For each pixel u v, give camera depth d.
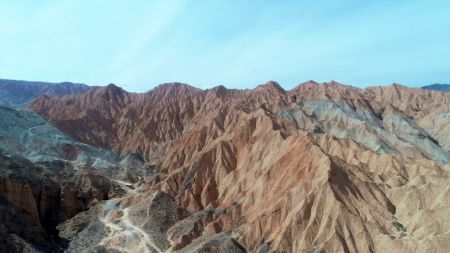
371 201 78.94
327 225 73.69
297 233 75.25
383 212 76.75
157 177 126.69
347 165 88.88
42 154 124.56
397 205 79.75
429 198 76.31
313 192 78.88
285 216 79.94
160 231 90.00
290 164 93.94
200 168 116.50
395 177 88.88
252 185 102.62
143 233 88.75
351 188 80.12
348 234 71.75
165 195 100.94
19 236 82.19
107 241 86.75
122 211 99.56
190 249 78.00
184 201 107.38
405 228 72.75
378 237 70.00
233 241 76.81
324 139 114.00
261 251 74.94
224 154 120.38
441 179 77.88
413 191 77.62
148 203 98.12
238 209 92.12
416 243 65.50
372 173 92.56
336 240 71.00
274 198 86.88
